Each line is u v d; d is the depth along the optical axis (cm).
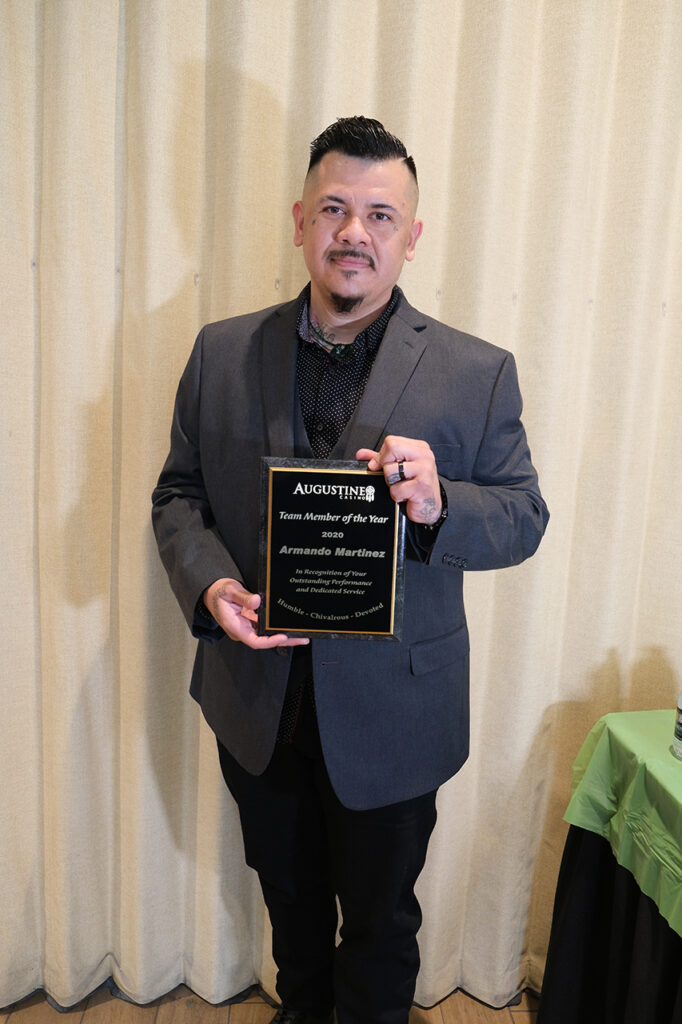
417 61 133
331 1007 142
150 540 143
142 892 156
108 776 158
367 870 118
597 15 134
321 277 103
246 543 113
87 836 156
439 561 101
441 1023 158
